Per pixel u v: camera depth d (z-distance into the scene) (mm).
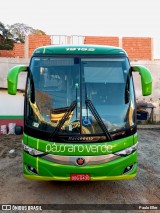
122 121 5223
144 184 6555
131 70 5645
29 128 5227
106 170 5102
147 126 14805
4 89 13398
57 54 5547
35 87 5355
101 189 6191
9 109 13094
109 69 5488
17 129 6621
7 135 12609
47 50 5617
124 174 5246
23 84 13227
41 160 5117
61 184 6473
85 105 5195
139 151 9867
